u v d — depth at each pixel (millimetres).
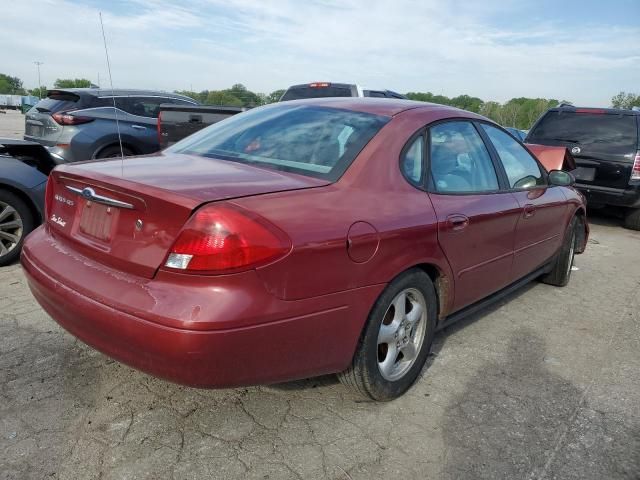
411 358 2977
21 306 3893
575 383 3277
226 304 2061
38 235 2910
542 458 2533
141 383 2941
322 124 3070
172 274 2127
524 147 4293
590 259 6492
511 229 3732
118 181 2338
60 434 2482
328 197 2488
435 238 2904
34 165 5688
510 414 2887
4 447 2369
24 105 45844
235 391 2922
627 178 7977
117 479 2229
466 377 3270
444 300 3172
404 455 2492
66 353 3219
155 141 8734
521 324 4191
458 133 3480
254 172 2609
